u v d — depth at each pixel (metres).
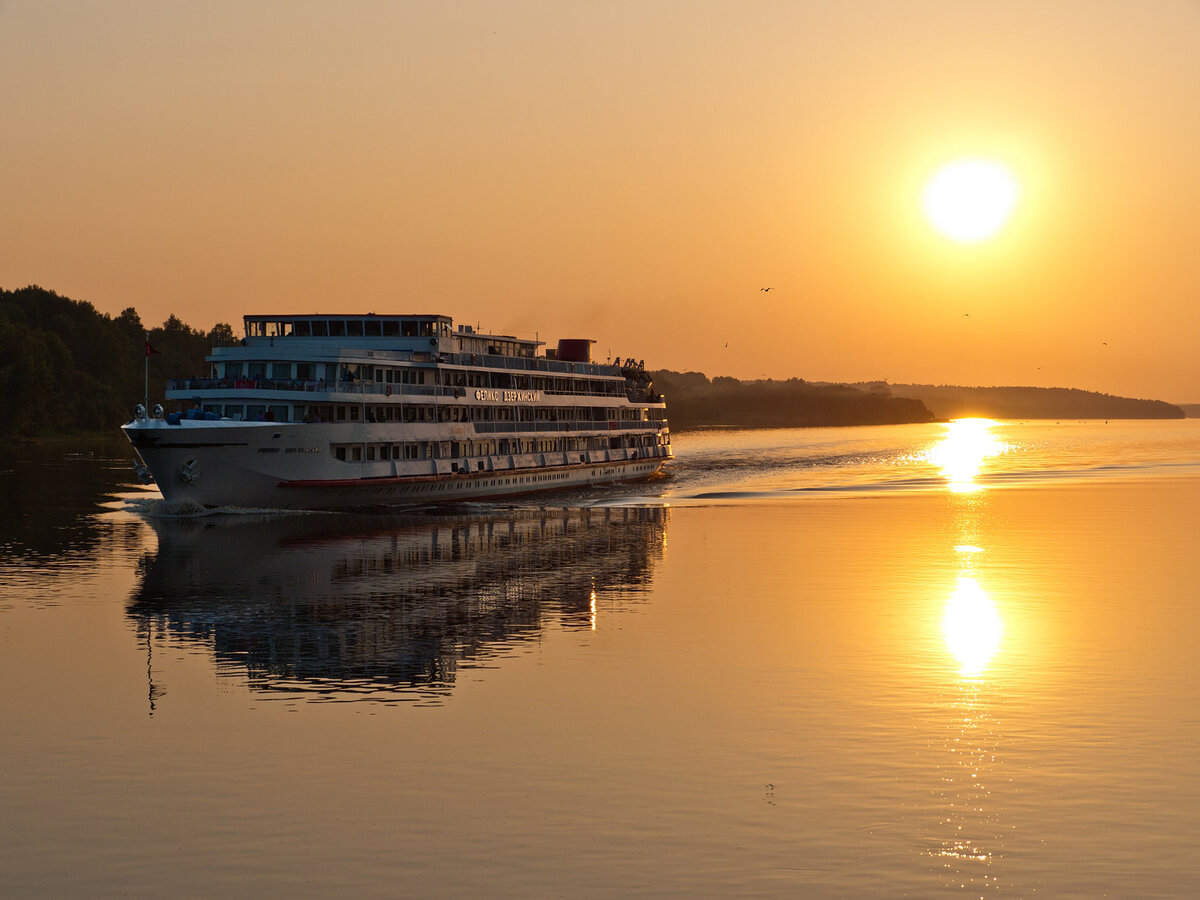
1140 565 77.75
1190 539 90.62
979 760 38.41
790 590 68.31
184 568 75.94
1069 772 37.38
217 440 96.38
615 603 64.38
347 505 106.12
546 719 42.88
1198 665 50.28
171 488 98.88
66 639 55.81
